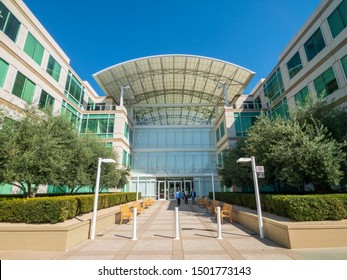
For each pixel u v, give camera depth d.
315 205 6.98
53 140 8.91
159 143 33.97
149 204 19.98
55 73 20.58
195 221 11.34
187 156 32.78
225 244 6.66
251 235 7.92
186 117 38.62
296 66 18.69
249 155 12.40
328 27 14.84
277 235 6.77
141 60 27.55
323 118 10.04
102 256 5.58
